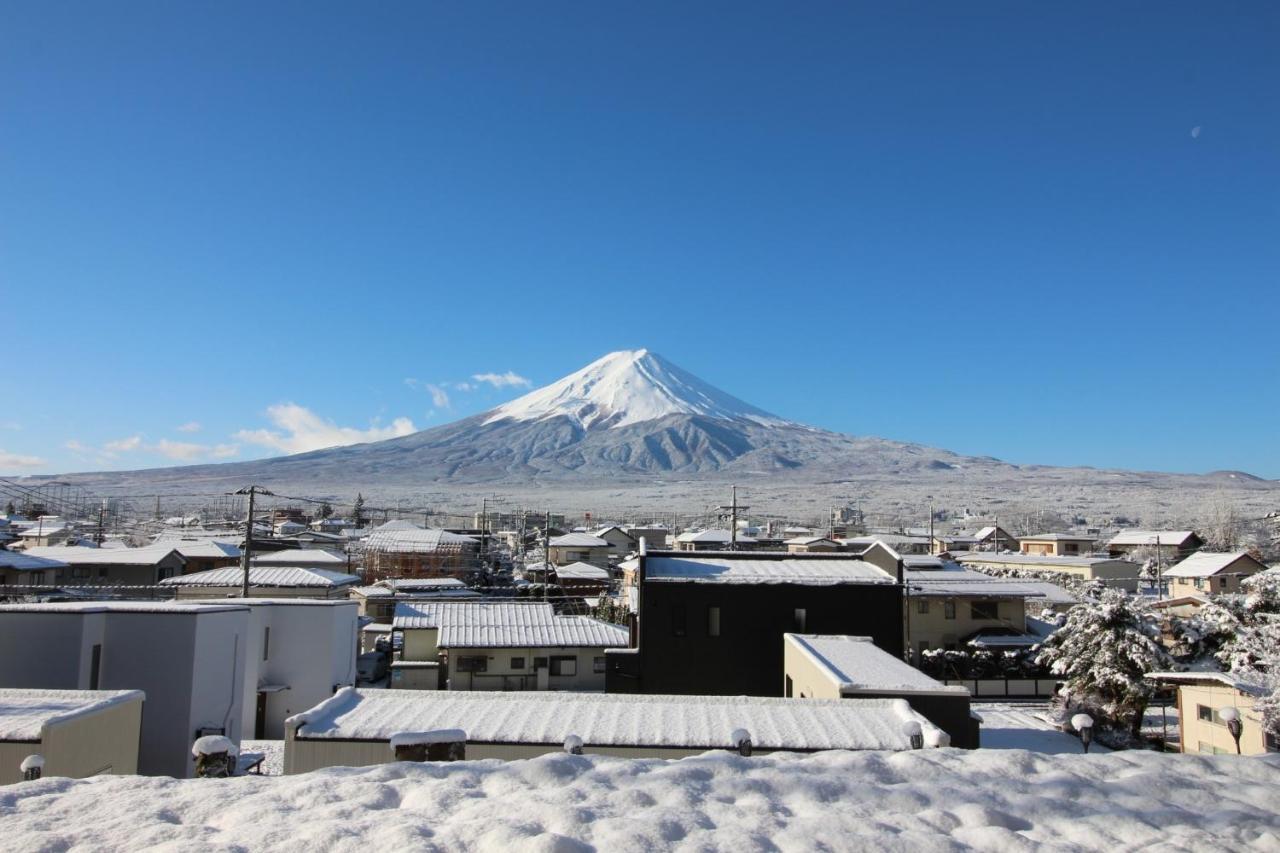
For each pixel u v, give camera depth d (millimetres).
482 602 47188
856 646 26375
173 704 21062
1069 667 31922
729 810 7215
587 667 38031
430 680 38219
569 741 11562
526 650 37781
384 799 7387
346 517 151125
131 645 21281
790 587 30547
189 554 65625
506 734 16031
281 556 66625
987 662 40500
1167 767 8719
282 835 6348
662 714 17469
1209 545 86438
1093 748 29141
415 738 11055
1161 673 27906
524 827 6488
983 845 6547
